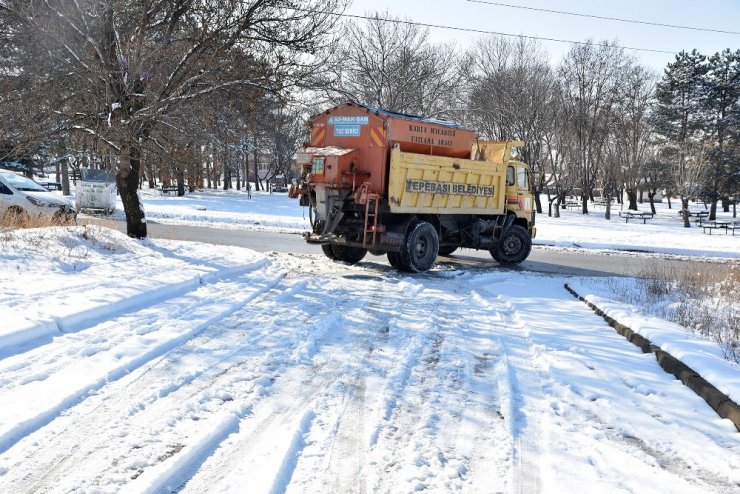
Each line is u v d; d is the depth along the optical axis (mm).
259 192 59844
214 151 14125
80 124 12633
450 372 6082
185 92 12656
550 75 43688
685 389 5699
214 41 12516
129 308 7820
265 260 13117
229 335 6977
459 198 15023
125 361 5637
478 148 16453
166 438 4148
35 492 3379
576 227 34531
